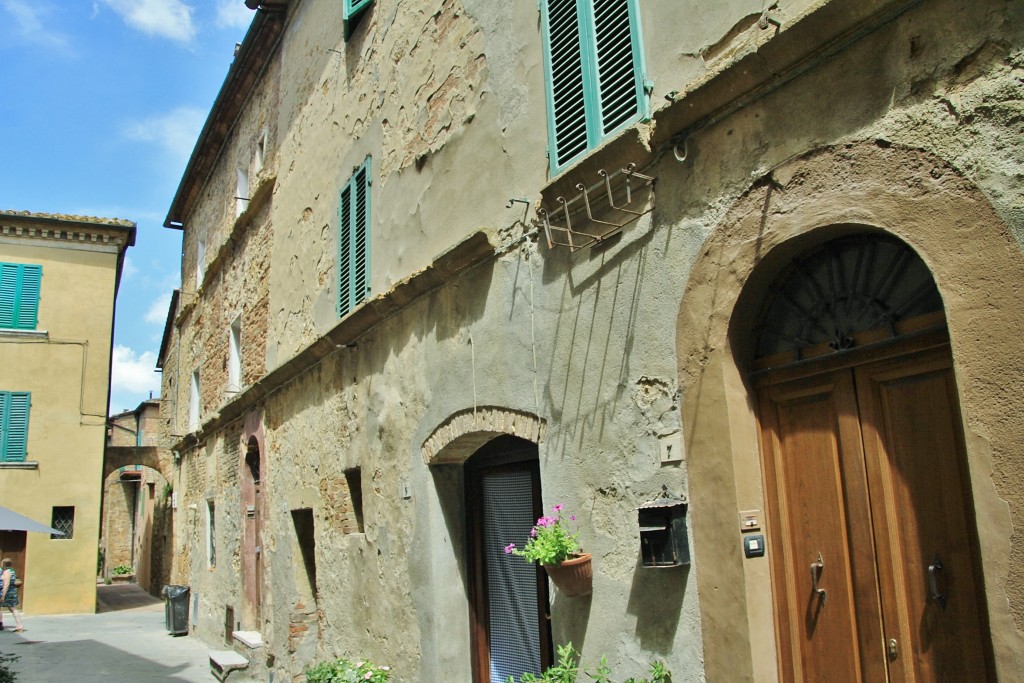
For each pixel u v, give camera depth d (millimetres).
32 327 19391
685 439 3855
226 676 9844
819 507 3473
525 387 5105
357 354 7734
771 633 3533
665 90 4141
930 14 2973
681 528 3805
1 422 18641
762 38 3471
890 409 3232
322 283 8922
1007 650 2541
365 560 7223
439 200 6410
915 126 2980
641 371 4168
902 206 2998
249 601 11211
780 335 3730
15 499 18484
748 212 3633
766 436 3732
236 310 12727
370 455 7254
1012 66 2705
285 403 9812
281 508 9688
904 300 3189
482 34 6031
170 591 15117
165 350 23750
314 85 9844
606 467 4359
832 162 3281
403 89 7270
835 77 3305
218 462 13469
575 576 4336
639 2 4383
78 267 20141
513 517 5996
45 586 18625
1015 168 2650
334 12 9359
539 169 5164
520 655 5805
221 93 13547
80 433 19375
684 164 4008
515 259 5348
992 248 2691
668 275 4047
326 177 9102
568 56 4930
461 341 5887
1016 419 2580
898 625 3104
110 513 35719
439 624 5980
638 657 4039
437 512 6191
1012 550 2555
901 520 3143
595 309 4551
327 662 7273
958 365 2758
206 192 16297
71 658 12367
